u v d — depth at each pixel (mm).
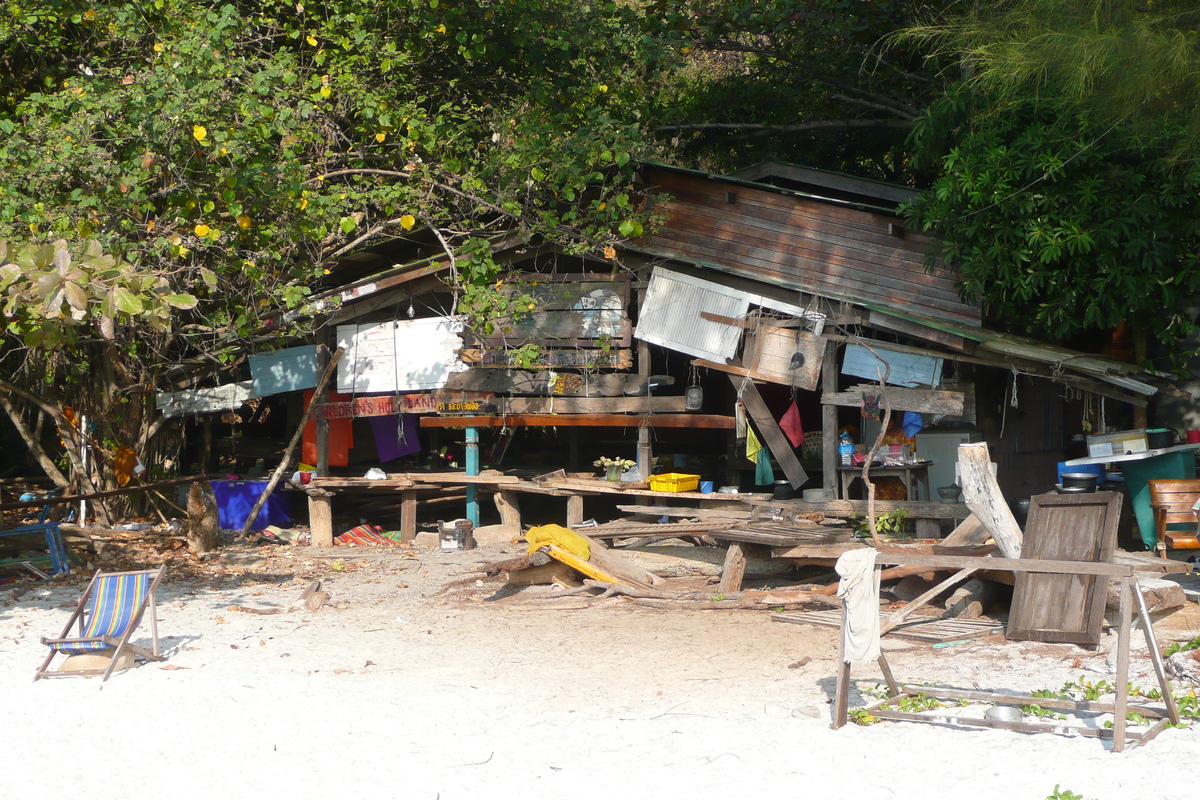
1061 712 6223
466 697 7133
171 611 10383
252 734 6410
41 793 5496
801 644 8484
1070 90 9453
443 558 13664
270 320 14508
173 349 16297
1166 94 9188
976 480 8961
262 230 12148
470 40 15859
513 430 15633
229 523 16203
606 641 8797
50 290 7633
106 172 10969
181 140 11070
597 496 18234
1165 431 11852
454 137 14547
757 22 18781
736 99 21188
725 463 17250
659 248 14258
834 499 13031
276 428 20266
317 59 14484
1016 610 8359
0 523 14641
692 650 8391
